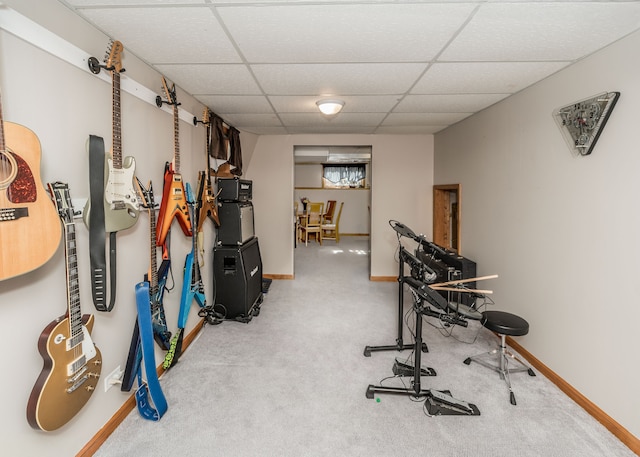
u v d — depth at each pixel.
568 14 1.50
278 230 4.96
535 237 2.49
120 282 1.86
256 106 3.17
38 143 1.20
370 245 4.95
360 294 4.28
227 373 2.40
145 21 1.57
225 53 1.95
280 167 4.87
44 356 1.30
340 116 3.60
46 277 1.37
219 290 3.34
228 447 1.71
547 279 2.36
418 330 2.07
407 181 4.82
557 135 2.24
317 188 9.85
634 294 1.70
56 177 1.39
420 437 1.78
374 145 4.80
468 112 3.40
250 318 3.37
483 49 1.89
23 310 1.27
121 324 1.88
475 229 3.46
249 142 4.64
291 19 1.56
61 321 1.36
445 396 2.03
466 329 3.20
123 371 1.89
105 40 1.71
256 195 4.92
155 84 2.23
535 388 2.23
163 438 1.76
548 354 2.35
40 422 1.27
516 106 2.73
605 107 1.82
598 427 1.86
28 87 1.26
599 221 1.91
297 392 2.18
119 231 1.83
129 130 1.92
